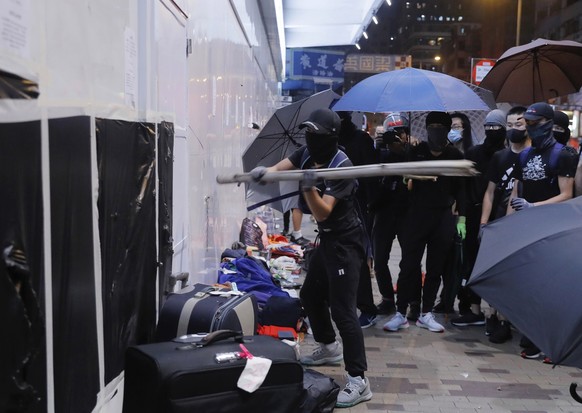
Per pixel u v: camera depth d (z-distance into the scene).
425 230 5.34
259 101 13.74
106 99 2.42
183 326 2.96
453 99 4.87
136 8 2.88
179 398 2.25
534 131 4.73
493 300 2.26
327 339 4.42
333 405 3.64
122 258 2.60
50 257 1.83
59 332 1.90
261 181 2.40
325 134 3.49
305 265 8.03
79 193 2.10
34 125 1.72
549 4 36.91
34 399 1.68
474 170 1.85
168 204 3.40
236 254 6.05
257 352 2.48
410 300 5.57
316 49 33.34
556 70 6.50
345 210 3.74
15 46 1.60
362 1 22.70
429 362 4.68
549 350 1.98
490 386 4.19
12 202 1.58
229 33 6.97
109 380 2.42
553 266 2.14
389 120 6.33
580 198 2.63
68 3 2.01
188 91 4.16
